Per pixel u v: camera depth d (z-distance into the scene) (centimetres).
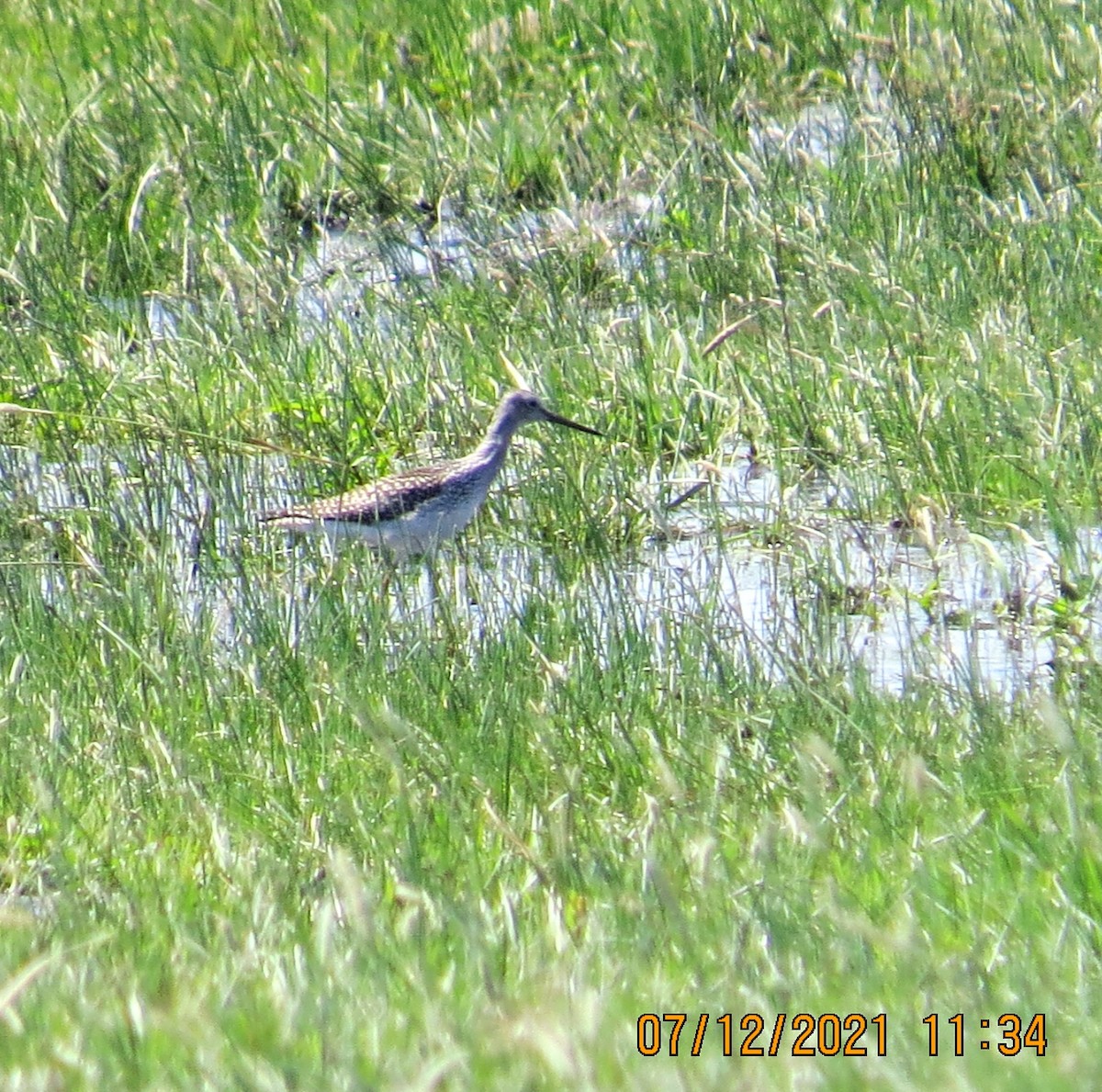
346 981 750
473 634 1182
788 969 770
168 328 1703
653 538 1398
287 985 743
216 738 1016
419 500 1360
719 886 832
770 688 1079
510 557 1355
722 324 1645
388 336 1673
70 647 1109
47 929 811
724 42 2114
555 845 862
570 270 1769
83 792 962
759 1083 673
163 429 1463
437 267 1769
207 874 873
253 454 1468
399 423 1547
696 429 1538
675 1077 670
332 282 1775
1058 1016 734
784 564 1348
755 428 1540
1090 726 999
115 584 1212
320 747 1001
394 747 968
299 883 855
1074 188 1805
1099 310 1636
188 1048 698
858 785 941
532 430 1541
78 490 1398
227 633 1191
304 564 1303
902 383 1486
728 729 1031
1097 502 1372
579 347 1630
